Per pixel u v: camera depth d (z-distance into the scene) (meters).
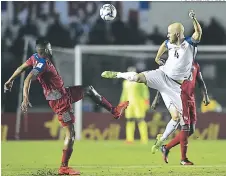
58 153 47.84
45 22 82.25
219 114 67.44
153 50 74.56
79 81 68.19
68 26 82.62
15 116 67.12
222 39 84.31
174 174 32.84
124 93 59.66
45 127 67.38
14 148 53.28
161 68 36.22
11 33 80.38
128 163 40.00
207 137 67.25
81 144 58.59
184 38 35.97
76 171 32.62
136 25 83.56
